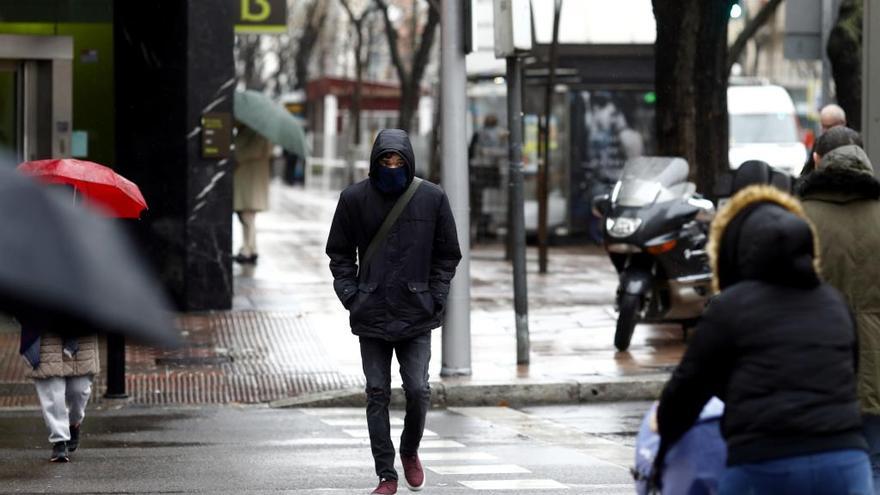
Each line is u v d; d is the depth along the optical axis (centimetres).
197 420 3200
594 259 7256
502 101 8462
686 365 1245
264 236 8375
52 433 2622
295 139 6356
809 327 1213
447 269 2305
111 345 3416
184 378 3694
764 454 1191
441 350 3847
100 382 3625
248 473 2541
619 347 4062
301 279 5909
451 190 3609
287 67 19012
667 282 4044
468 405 3528
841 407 1202
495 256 7388
